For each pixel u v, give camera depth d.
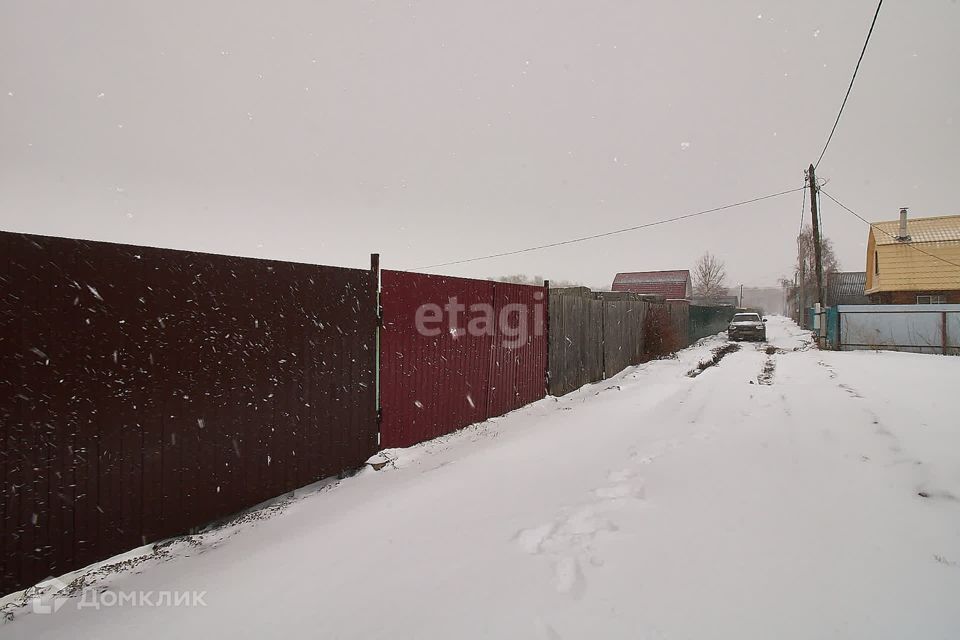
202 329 3.22
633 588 2.32
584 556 2.63
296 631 2.11
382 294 4.80
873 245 29.28
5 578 2.37
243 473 3.50
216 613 2.26
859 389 8.38
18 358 2.40
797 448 4.78
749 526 3.01
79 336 2.63
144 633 2.12
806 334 28.75
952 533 2.92
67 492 2.59
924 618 2.11
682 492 3.59
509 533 2.96
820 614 2.13
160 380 2.99
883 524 3.04
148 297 2.93
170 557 2.87
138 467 2.90
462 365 5.99
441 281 5.60
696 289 59.44
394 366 4.96
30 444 2.45
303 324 3.95
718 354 16.44
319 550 2.84
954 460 4.25
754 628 2.03
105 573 2.65
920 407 6.69
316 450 4.08
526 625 2.07
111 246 2.76
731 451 4.68
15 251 2.39
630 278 47.69
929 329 16.48
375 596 2.34
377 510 3.40
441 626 2.09
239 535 3.14
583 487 3.74
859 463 4.28
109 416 2.76
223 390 3.35
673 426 5.80
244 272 3.49
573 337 9.06
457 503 3.48
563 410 6.99
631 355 12.74
